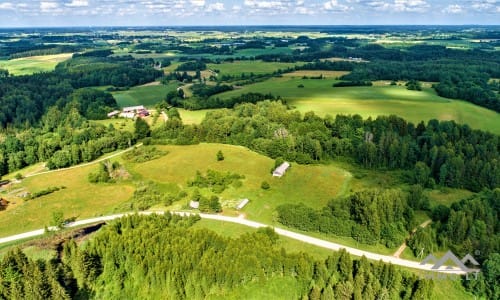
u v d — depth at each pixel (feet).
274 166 483.51
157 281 286.05
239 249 296.10
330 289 267.80
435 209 375.04
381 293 266.16
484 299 284.00
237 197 422.00
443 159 466.70
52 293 266.57
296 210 371.15
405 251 332.19
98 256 309.22
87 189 451.94
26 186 467.52
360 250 334.44
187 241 298.97
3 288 267.39
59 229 369.50
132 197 431.43
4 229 374.84
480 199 376.27
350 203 369.30
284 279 291.58
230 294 283.59
